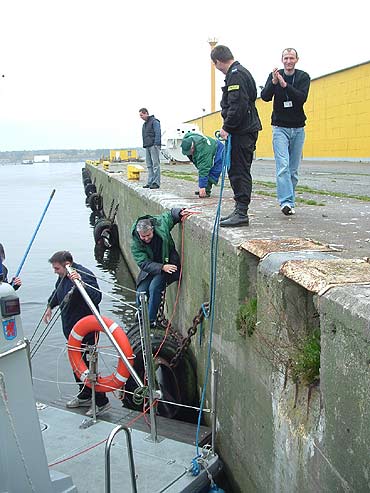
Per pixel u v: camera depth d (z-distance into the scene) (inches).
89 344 253.0
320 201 355.6
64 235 980.6
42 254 797.9
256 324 178.2
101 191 1135.6
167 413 275.0
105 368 358.9
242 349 196.5
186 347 274.1
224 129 227.5
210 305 217.5
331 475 130.7
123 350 236.7
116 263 719.7
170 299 352.8
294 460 152.2
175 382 278.2
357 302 119.3
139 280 317.1
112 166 1387.8
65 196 1905.8
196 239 269.0
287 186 277.4
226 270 213.5
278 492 165.6
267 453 173.9
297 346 154.9
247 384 192.1
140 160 1788.9
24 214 1336.1
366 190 436.1
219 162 393.4
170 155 1320.1
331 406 129.3
